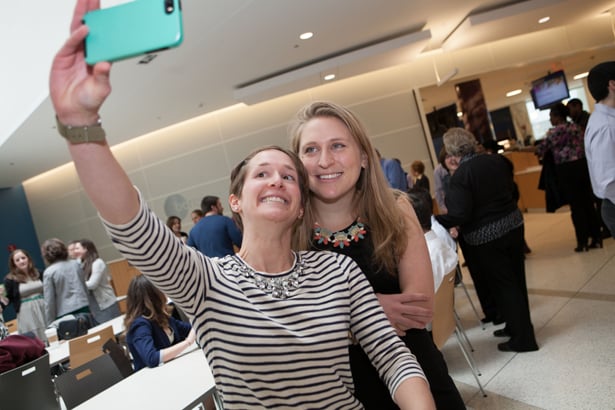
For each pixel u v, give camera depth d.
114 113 6.57
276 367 0.83
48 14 4.59
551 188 5.04
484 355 3.13
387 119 8.21
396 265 1.17
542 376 2.61
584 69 9.14
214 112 8.42
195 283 0.82
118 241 0.74
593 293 3.60
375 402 1.10
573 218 4.81
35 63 5.00
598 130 2.09
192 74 5.78
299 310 0.89
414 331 1.16
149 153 8.64
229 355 0.83
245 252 0.95
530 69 8.56
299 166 1.01
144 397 1.88
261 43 5.36
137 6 0.63
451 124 8.24
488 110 8.39
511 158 8.48
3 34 5.19
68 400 2.34
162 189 8.63
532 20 6.90
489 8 6.52
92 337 3.23
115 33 0.63
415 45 6.61
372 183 1.17
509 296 2.98
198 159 8.50
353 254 1.17
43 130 6.34
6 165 8.02
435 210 8.15
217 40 4.90
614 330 2.89
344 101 8.22
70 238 9.80
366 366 1.11
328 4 4.76
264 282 0.90
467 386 2.75
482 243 2.96
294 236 1.22
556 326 3.23
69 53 0.66
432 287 1.16
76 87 0.66
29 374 2.20
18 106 5.62
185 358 2.35
